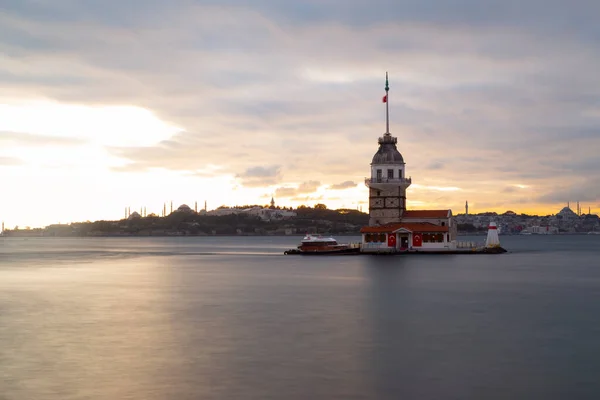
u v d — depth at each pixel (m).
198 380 43.59
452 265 135.25
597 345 53.06
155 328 60.97
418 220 170.25
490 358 48.91
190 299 82.38
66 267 150.88
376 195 170.12
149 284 103.25
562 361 48.03
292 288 94.44
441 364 47.28
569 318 65.62
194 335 57.56
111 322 64.44
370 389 41.69
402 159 168.88
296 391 41.31
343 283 100.38
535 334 57.50
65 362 48.12
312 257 179.25
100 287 98.56
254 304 77.06
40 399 40.03
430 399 39.84
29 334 58.28
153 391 41.41
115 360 48.66
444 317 66.50
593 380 43.34
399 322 63.56
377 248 170.75
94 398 40.22
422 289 90.94
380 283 99.62
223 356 49.72
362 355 49.91
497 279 105.38
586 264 147.25
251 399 39.88
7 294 88.94
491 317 66.31
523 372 45.22
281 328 60.62
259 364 47.34
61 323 64.00
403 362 47.84
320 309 72.44
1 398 40.22
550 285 96.31
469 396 40.31
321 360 48.44
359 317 66.69
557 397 40.16
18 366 47.03
